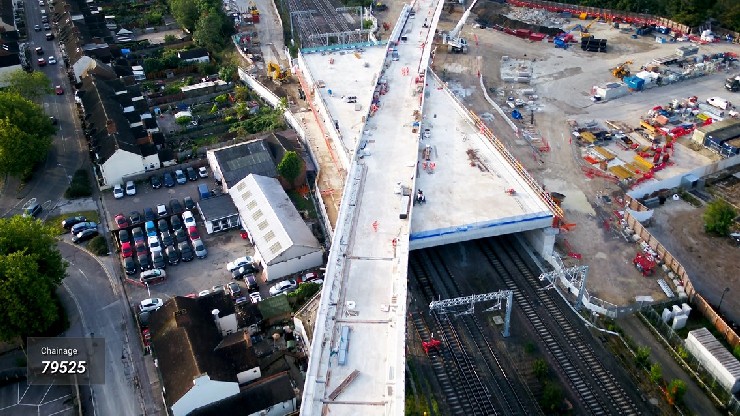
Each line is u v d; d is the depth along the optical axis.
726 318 124.19
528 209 134.88
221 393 102.62
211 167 167.50
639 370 114.00
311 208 154.25
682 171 165.75
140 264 135.50
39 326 113.50
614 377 112.81
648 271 132.50
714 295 130.25
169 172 167.00
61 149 176.62
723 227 144.38
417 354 117.31
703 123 186.25
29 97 187.38
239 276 133.38
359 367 98.81
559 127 186.50
